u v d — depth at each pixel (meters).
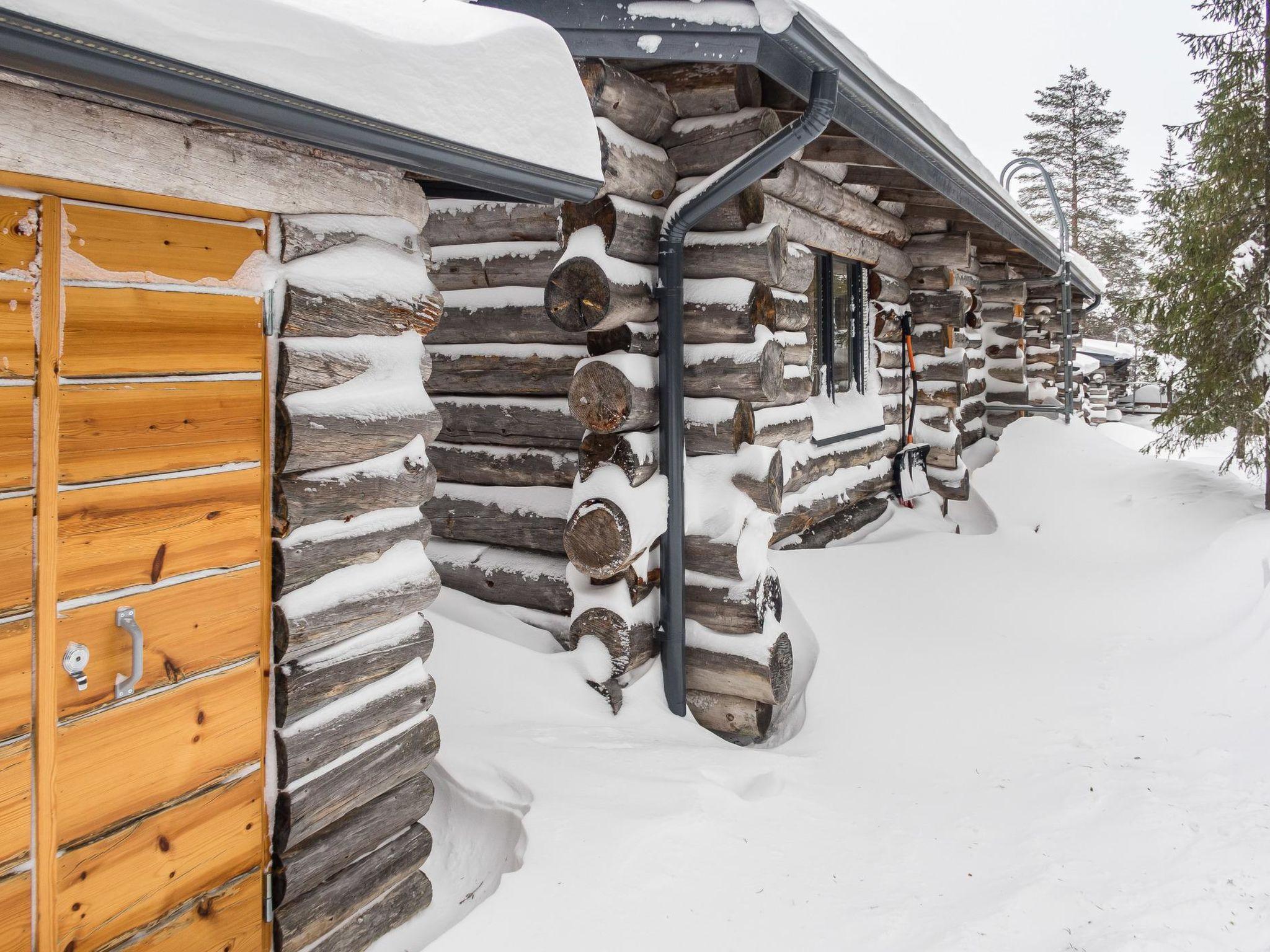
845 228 6.06
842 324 6.52
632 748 3.42
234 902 2.07
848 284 6.64
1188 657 4.70
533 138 2.28
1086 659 4.81
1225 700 4.18
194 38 1.52
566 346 4.34
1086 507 7.32
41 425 1.64
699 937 2.44
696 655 4.07
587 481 3.86
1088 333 29.23
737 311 3.94
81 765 1.74
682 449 3.95
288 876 2.17
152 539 1.85
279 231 2.10
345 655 2.30
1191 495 7.23
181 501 1.90
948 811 3.27
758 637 3.97
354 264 2.29
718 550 4.00
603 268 3.63
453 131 2.04
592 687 3.86
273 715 2.15
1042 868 2.85
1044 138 32.59
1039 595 5.68
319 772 2.26
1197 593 5.48
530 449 4.46
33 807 1.66
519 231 4.33
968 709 4.17
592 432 3.91
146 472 1.82
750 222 4.01
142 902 1.86
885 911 2.61
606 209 3.66
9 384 1.59
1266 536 5.64
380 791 2.46
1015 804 3.31
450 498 4.61
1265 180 7.26
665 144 4.03
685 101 3.92
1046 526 7.10
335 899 2.31
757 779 3.39
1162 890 2.71
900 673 4.47
